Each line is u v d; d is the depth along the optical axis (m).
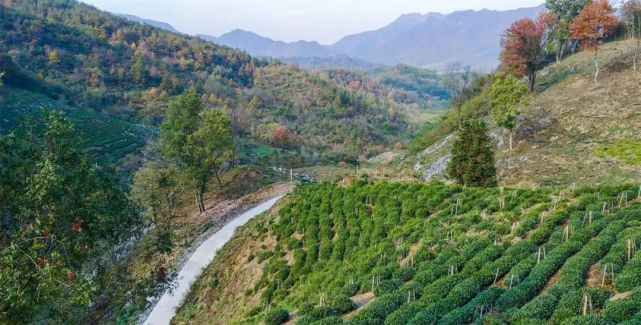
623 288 17.77
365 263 27.95
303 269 33.06
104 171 24.02
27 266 18.66
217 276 40.28
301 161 115.88
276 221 42.62
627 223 23.31
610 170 44.34
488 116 76.69
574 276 19.30
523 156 54.03
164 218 36.47
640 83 61.41
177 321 36.03
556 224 25.88
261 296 32.56
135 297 26.22
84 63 173.00
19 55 153.12
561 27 84.31
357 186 39.59
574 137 54.72
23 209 19.08
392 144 177.50
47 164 18.34
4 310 18.38
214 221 54.75
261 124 170.50
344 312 22.98
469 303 19.48
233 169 74.62
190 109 56.78
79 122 111.38
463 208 31.25
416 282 23.03
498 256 23.84
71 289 20.72
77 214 20.80
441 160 62.03
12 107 103.94
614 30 84.81
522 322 16.73
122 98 160.38
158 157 99.25
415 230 30.20
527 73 76.81
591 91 64.69
